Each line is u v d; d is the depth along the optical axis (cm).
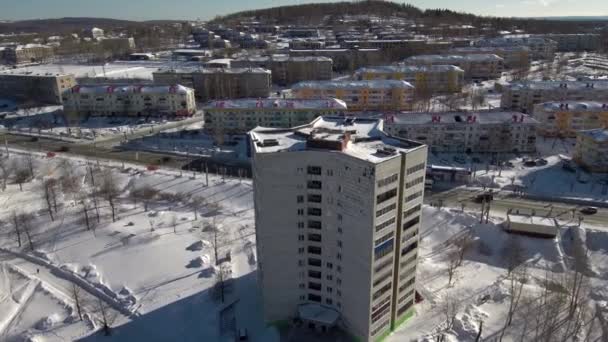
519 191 17025
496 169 18962
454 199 16575
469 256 13512
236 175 19125
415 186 9162
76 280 12800
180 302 11581
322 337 10025
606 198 16338
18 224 15575
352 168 8438
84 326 10988
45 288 12419
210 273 12588
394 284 9806
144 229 15000
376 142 9612
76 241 14588
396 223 9112
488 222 14588
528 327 10294
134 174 19388
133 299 11806
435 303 11250
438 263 13112
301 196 9250
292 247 9781
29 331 10881
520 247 13488
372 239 8606
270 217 9456
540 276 12412
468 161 19900
